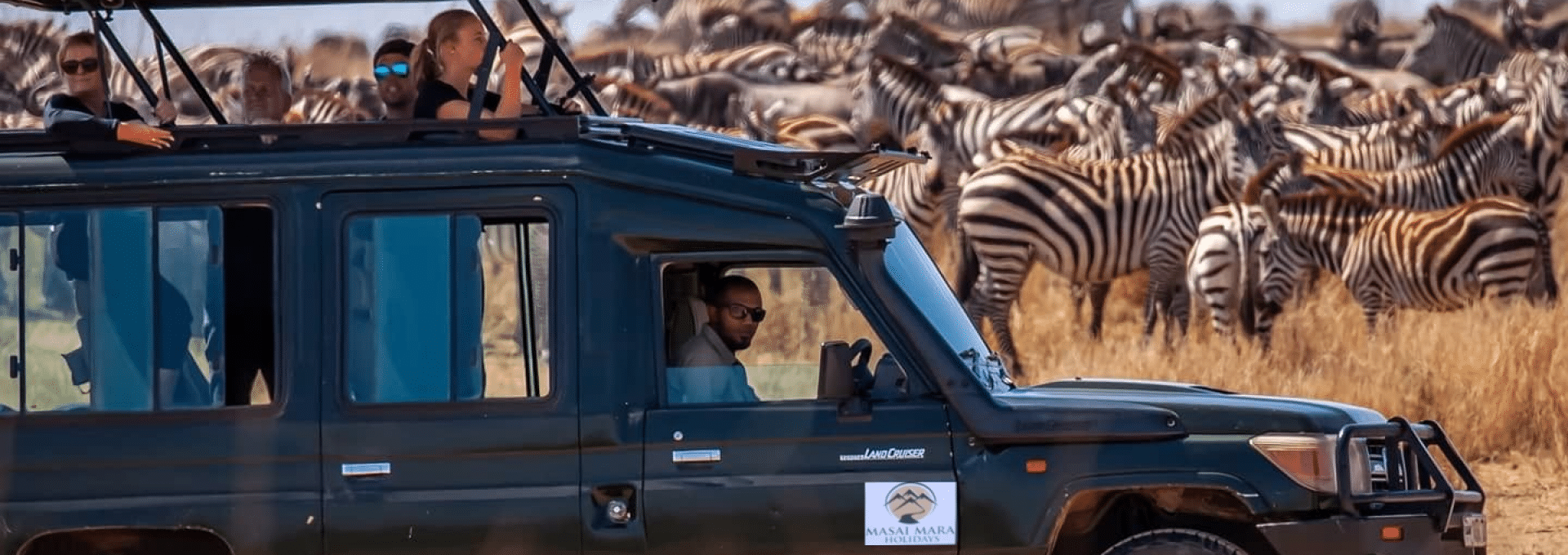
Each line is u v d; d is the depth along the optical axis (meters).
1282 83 42.41
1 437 10.50
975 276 25.67
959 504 10.42
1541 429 18.80
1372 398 19.69
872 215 10.35
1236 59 45.78
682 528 10.45
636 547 10.45
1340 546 10.47
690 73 47.69
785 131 34.59
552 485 10.46
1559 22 57.50
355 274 10.55
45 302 10.58
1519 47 55.59
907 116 39.50
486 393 10.53
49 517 10.45
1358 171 28.39
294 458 10.47
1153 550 10.68
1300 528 10.45
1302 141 35.22
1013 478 10.41
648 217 10.52
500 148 10.62
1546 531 15.57
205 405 10.53
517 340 10.59
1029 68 48.25
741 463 10.46
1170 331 25.50
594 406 10.45
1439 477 10.58
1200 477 10.43
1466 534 10.69
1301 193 24.61
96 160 10.66
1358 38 61.81
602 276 10.48
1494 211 22.98
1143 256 25.55
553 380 10.47
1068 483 10.42
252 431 10.48
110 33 12.02
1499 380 19.41
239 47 27.23
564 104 12.86
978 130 37.28
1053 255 25.33
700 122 43.16
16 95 32.44
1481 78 40.25
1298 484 10.47
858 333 10.81
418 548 10.46
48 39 33.16
